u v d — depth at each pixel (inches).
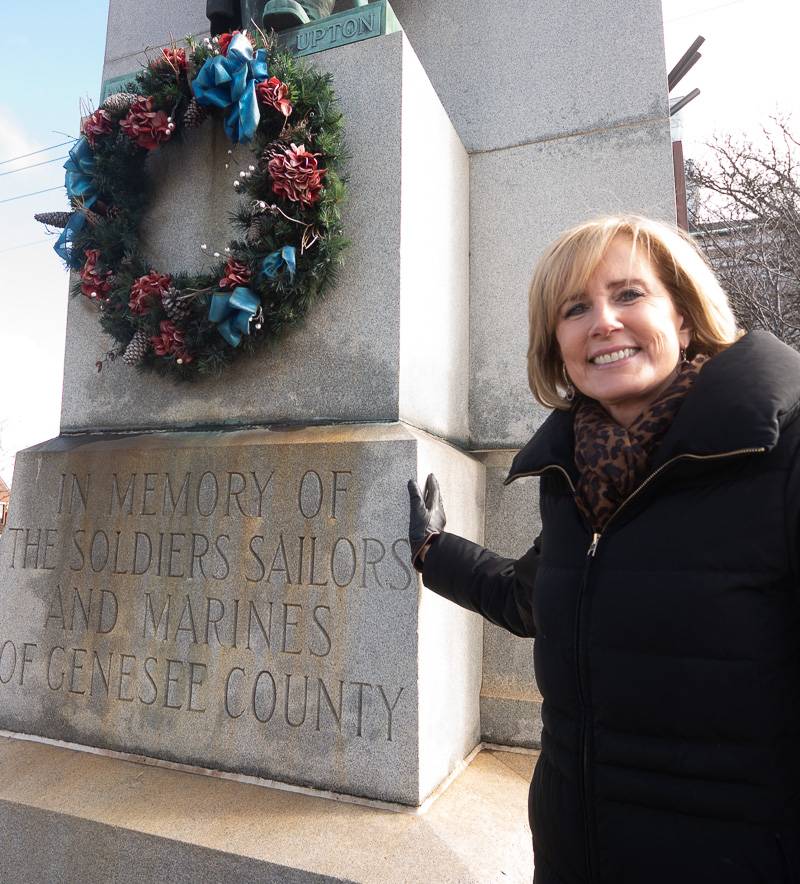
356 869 82.7
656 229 57.3
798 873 39.2
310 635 105.3
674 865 41.4
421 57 171.5
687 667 42.5
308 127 120.8
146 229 138.3
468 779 112.1
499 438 149.6
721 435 43.7
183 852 89.2
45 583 126.8
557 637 49.6
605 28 157.8
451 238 146.2
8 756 115.4
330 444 109.0
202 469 117.3
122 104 133.7
